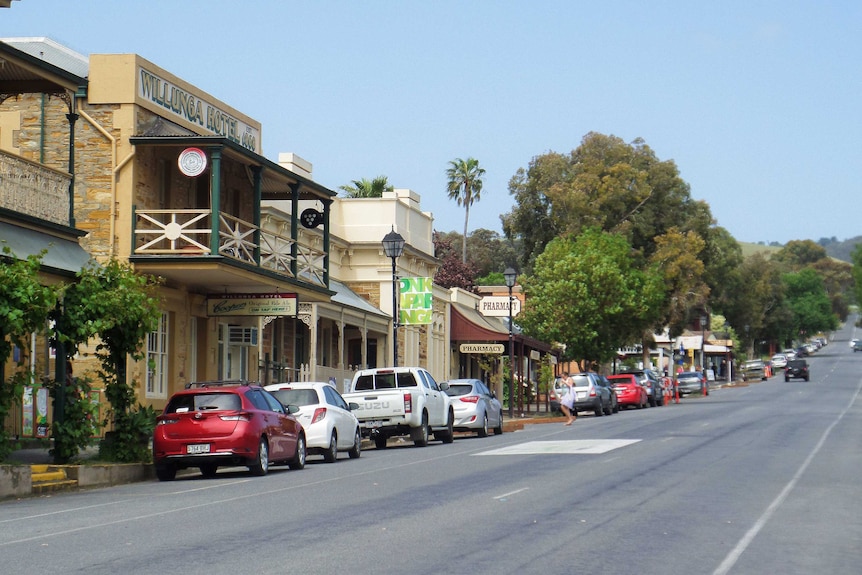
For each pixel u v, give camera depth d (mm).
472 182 109812
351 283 53469
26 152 32625
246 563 12398
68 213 28797
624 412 61906
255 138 40062
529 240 93500
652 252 89125
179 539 14312
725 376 140250
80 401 24688
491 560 12672
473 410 41531
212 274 32188
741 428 41875
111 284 25562
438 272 90000
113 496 20875
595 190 87562
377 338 52750
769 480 22609
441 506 17953
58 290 22688
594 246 72250
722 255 114750
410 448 35750
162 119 33656
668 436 37156
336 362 51969
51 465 23422
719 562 12867
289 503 18688
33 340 29359
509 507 17812
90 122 32344
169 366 33781
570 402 48062
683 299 87688
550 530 15180
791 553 13648
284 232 44531
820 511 17781
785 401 71688
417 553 13164
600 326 70938
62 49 36438
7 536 14781
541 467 25516
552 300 69375
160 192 33781
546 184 90812
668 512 17281
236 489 21734
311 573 11773
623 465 25938
